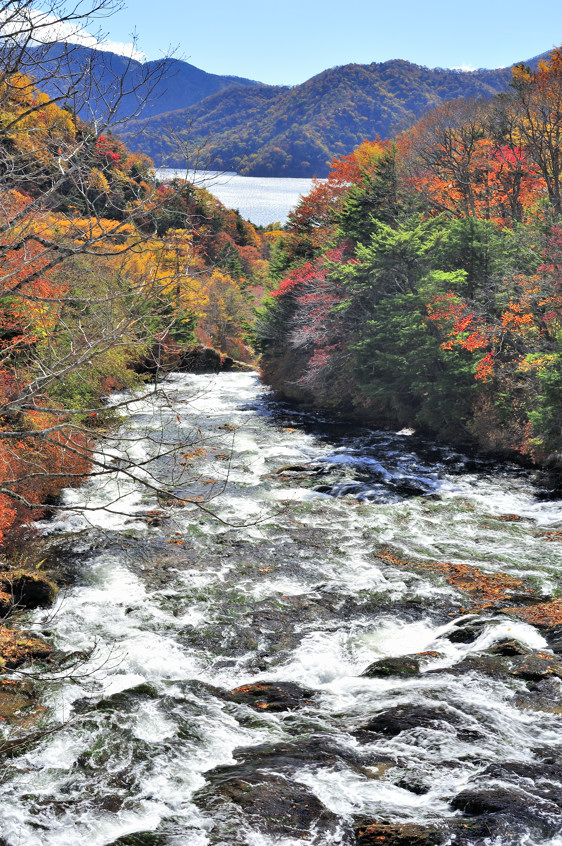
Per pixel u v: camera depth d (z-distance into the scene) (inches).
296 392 1739.7
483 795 341.1
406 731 419.2
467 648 553.0
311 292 1733.5
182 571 706.8
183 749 412.8
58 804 357.1
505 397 1206.3
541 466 1091.9
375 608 633.6
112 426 1222.9
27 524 752.3
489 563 732.7
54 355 275.1
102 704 464.4
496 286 1288.1
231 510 894.4
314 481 1032.2
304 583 687.7
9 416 650.2
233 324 2967.5
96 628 582.9
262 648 565.0
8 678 492.1
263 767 384.8
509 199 1583.4
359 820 330.3
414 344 1358.3
